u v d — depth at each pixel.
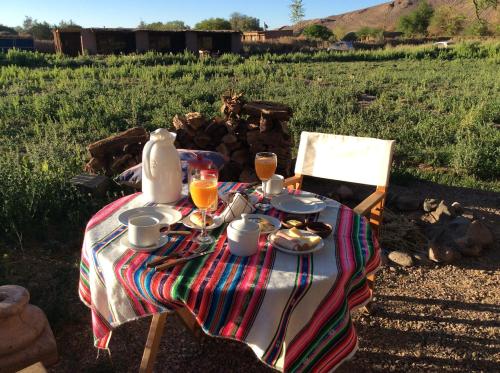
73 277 3.69
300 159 3.60
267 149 5.60
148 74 16.19
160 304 1.85
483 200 5.48
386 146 3.30
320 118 8.91
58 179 4.94
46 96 10.74
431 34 66.44
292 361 1.82
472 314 3.37
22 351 2.65
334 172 3.48
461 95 11.90
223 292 1.75
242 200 2.43
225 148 5.54
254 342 1.78
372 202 3.01
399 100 11.55
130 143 5.61
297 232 2.13
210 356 2.90
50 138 7.60
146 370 2.28
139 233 2.02
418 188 5.86
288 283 1.79
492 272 3.96
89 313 3.27
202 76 15.63
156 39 33.47
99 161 5.52
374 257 2.18
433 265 4.06
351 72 18.16
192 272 1.87
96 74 17.23
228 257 1.99
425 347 3.01
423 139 7.60
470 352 2.97
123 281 1.90
